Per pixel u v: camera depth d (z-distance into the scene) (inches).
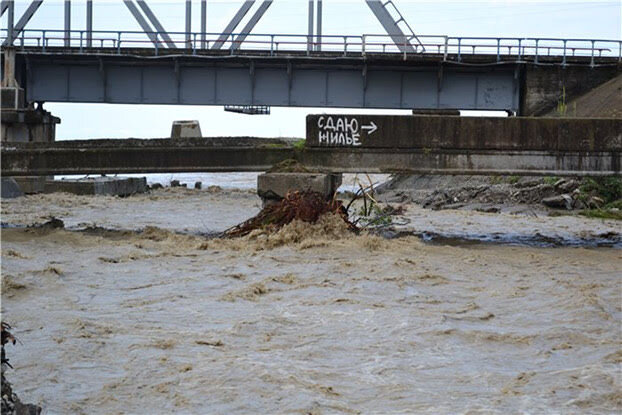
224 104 2317.9
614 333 576.7
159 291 708.7
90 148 1093.8
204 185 3371.1
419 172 1043.9
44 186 1946.4
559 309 653.3
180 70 2314.2
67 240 990.4
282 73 2303.2
